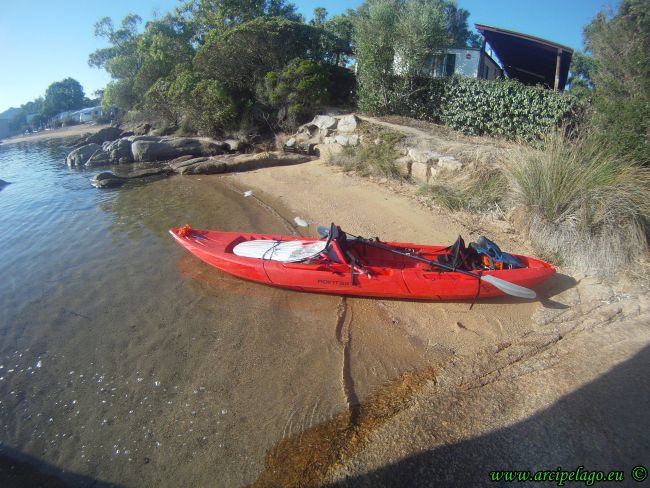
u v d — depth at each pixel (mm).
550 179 7570
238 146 17000
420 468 3740
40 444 4215
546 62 18703
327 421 4312
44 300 6785
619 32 9125
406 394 4633
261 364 5172
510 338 5469
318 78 16250
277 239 7516
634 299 5957
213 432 4246
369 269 6281
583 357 4926
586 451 3748
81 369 5211
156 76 24141
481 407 4367
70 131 46406
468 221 8812
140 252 8367
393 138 12617
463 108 13625
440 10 14938
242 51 17641
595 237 6902
